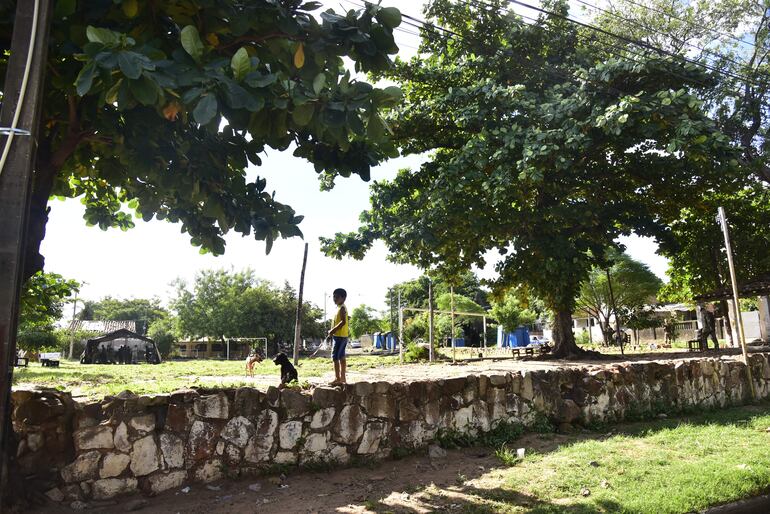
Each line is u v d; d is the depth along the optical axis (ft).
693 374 35.04
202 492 18.52
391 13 14.85
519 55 61.67
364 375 46.60
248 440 20.16
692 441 25.45
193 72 11.96
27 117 10.22
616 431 28.43
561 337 69.15
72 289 25.63
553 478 19.83
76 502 16.87
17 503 15.52
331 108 13.44
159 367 75.36
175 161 17.49
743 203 76.28
